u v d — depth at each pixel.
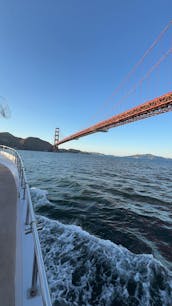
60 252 4.85
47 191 12.59
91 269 4.28
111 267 4.40
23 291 1.82
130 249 5.62
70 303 3.41
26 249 2.44
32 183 15.65
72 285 3.80
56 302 3.40
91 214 8.57
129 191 15.57
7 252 2.52
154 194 15.25
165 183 22.83
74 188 14.64
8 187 5.40
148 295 3.73
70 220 7.58
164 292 3.85
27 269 2.11
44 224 6.54
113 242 6.01
